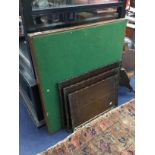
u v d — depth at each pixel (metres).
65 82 1.53
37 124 1.72
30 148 1.56
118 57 1.92
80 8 1.43
